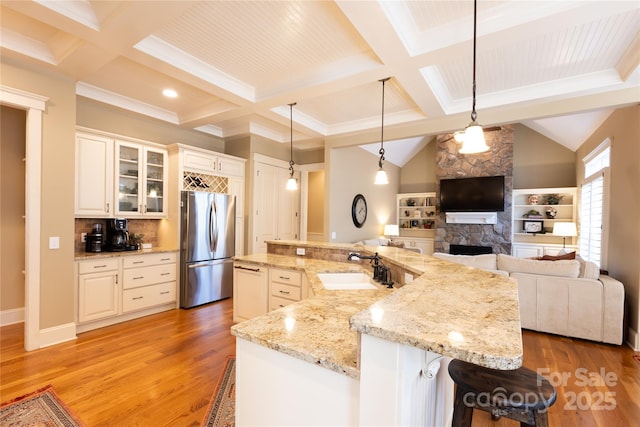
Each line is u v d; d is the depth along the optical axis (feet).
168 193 14.11
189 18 7.27
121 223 12.38
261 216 17.56
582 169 19.15
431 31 7.60
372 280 8.44
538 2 6.48
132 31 7.11
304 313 5.16
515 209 23.94
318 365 3.52
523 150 23.97
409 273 6.73
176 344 9.86
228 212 15.39
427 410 3.96
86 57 8.54
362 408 3.14
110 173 11.96
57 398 6.91
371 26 6.79
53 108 9.50
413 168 29.07
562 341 10.75
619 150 11.85
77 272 10.50
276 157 18.74
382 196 25.16
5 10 7.32
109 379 7.73
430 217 27.04
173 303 13.66
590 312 10.69
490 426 6.40
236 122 15.83
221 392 7.24
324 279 9.11
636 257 10.17
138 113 12.99
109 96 11.94
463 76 9.98
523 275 11.69
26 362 8.50
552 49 8.36
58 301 9.75
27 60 8.75
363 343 3.12
